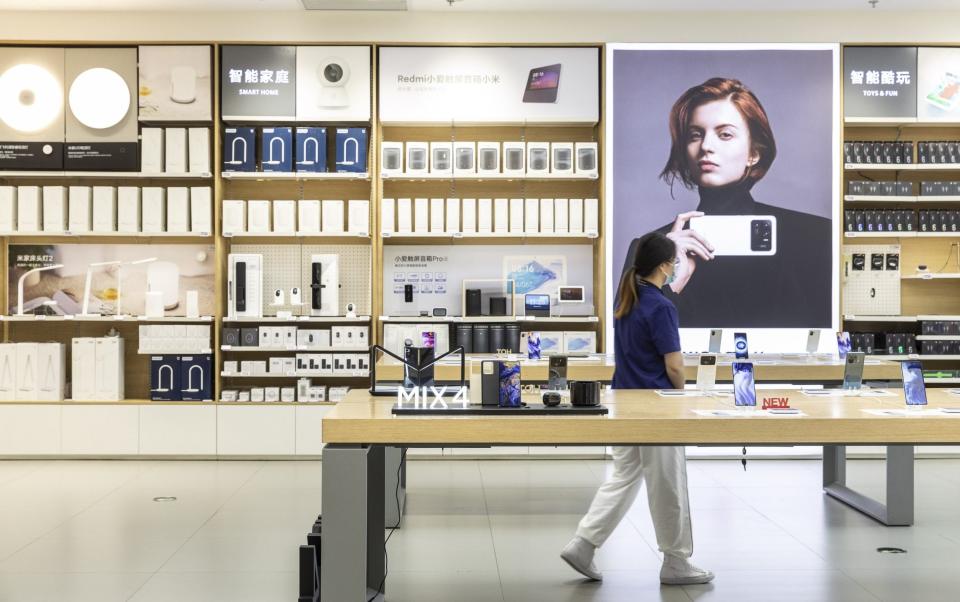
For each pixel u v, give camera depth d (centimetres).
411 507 549
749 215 710
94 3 677
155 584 393
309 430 702
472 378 331
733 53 709
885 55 708
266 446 702
